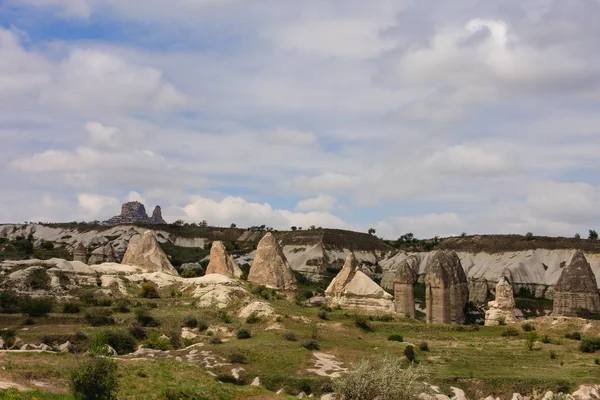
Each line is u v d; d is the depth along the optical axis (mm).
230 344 85125
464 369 81625
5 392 46062
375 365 63031
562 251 187250
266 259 135000
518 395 73938
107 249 158875
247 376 74062
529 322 113000
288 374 74688
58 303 103750
